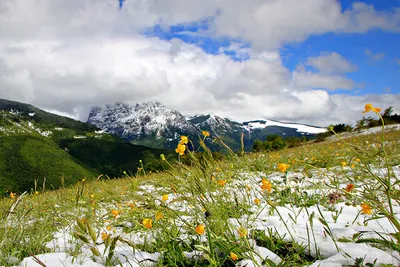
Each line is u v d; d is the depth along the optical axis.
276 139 27.19
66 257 2.15
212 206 2.30
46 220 3.33
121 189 4.91
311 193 3.46
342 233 2.03
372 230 1.98
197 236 2.22
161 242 2.27
